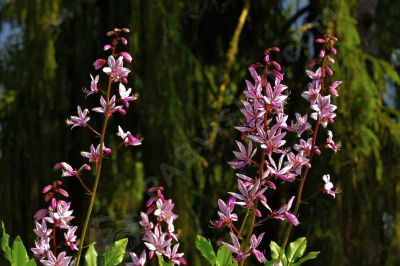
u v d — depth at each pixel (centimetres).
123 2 618
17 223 617
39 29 605
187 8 686
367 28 702
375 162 596
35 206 614
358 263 602
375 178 598
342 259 588
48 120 615
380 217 606
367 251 604
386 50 863
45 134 613
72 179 617
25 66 615
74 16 631
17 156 618
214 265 225
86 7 631
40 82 608
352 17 652
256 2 720
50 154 615
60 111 616
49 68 606
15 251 220
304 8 678
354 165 587
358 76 595
